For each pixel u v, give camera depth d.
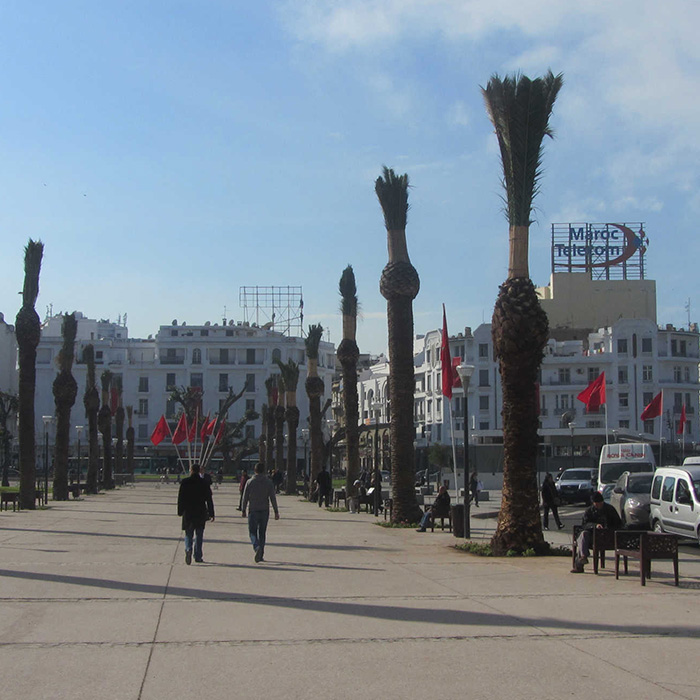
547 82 18.28
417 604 11.66
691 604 11.70
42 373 105.06
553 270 93.75
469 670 8.11
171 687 7.50
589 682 7.71
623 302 91.56
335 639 9.41
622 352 84.38
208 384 105.88
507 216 18.47
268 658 8.55
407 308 27.52
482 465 61.88
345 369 37.00
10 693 7.28
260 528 16.64
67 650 8.87
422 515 27.14
